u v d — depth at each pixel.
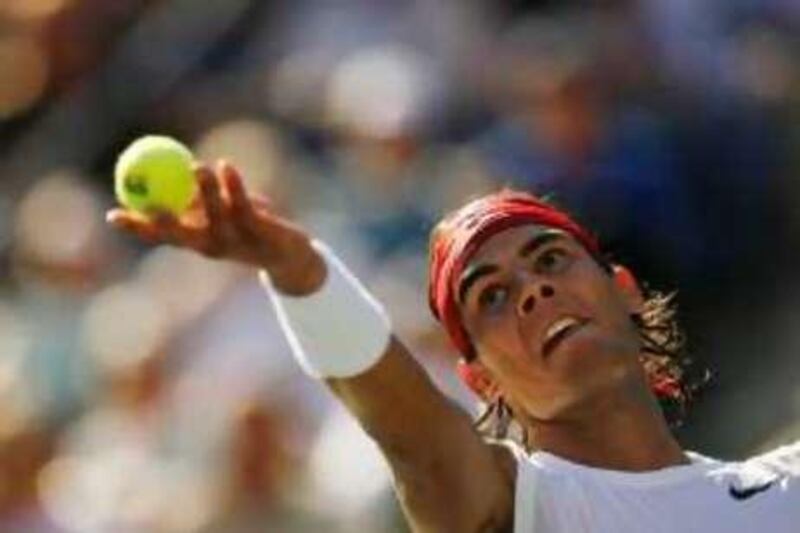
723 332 35.38
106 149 42.66
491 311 17.80
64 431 36.72
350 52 40.72
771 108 37.03
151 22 43.06
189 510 34.59
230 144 39.09
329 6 41.66
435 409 16.88
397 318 34.53
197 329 36.28
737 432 34.38
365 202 37.50
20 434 35.84
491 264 17.80
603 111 36.44
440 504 16.98
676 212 35.84
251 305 35.97
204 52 42.59
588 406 17.66
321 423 34.25
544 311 17.62
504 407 18.20
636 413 17.73
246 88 41.69
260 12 42.47
